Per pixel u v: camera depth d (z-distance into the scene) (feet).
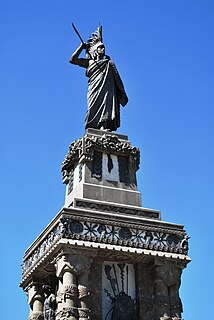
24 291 122.83
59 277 103.40
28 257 119.65
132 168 122.62
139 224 110.22
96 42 137.69
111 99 130.31
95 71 132.57
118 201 116.88
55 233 106.52
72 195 120.67
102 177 118.93
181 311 106.83
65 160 126.72
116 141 123.34
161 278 107.96
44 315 109.60
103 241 105.60
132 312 106.32
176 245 111.14
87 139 120.67
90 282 105.40
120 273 109.19
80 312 99.60
